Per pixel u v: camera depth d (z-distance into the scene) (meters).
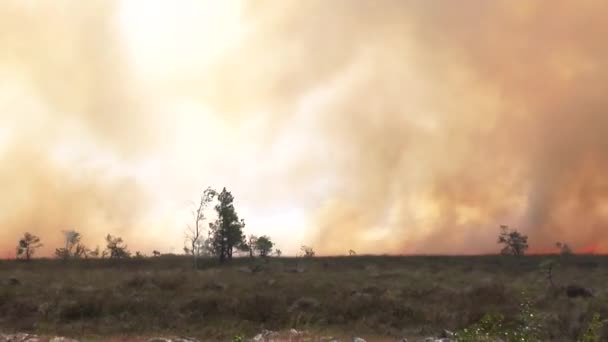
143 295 34.16
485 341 10.30
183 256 70.62
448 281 44.69
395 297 35.06
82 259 66.19
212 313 31.59
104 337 25.75
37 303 31.72
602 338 16.33
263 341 21.27
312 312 31.97
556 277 47.69
